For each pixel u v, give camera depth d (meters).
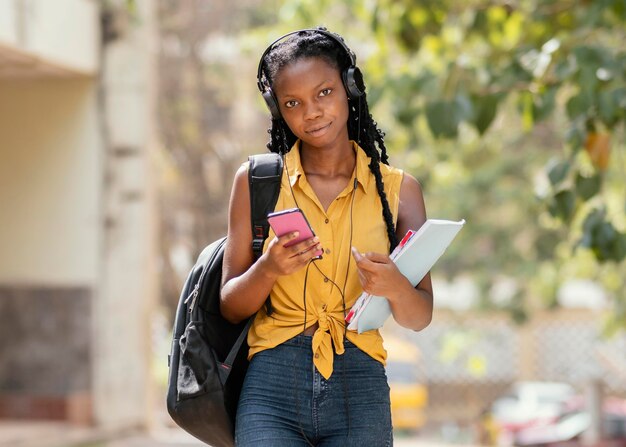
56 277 15.23
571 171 10.02
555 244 27.06
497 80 9.98
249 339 4.82
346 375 4.69
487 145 22.84
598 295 35.88
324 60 4.63
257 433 4.62
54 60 13.75
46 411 15.09
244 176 4.77
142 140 15.34
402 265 4.59
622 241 9.03
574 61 9.23
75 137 15.18
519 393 28.89
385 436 4.72
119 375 15.25
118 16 15.09
